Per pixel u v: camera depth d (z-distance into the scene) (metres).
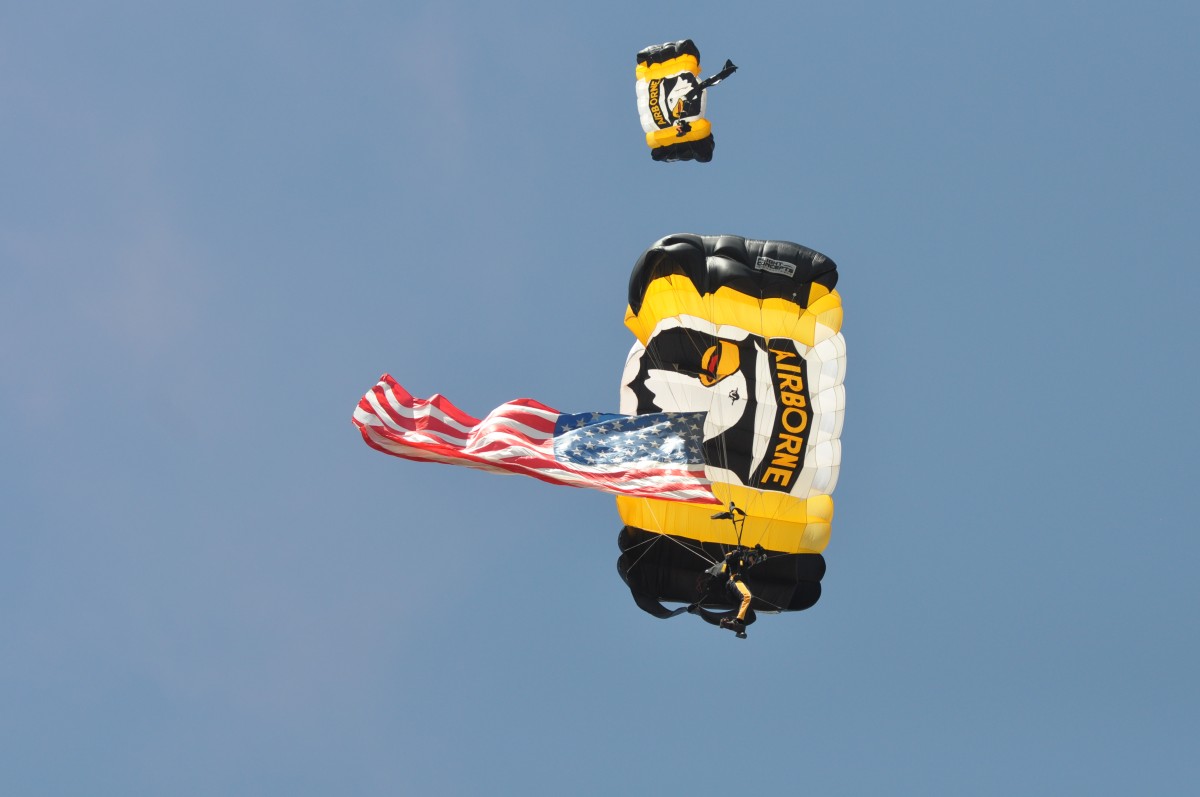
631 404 90.12
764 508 88.56
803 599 88.38
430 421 80.62
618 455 82.12
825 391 92.12
